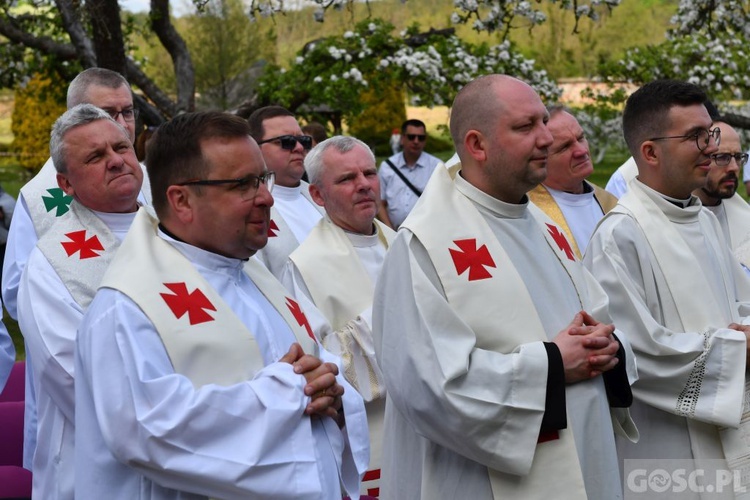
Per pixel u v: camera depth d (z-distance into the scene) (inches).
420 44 478.0
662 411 175.6
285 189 249.4
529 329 141.9
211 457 115.6
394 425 154.7
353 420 132.0
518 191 147.3
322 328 200.1
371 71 466.3
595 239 180.1
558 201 225.3
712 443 174.2
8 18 458.9
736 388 166.2
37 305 159.0
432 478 144.7
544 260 149.6
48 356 153.3
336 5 363.6
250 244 128.5
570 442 138.6
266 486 116.9
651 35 1433.3
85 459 121.9
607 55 1184.8
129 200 172.9
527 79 498.9
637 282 177.5
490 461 135.0
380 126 1117.7
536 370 135.4
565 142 221.6
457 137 148.7
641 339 169.5
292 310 140.6
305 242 215.0
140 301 121.1
